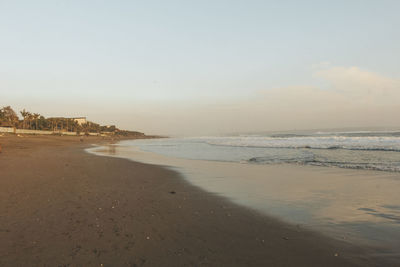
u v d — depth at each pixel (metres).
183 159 19.72
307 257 3.72
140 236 4.53
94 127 171.62
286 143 35.34
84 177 10.62
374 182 9.12
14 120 94.88
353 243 4.17
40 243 4.19
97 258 3.71
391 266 3.41
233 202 6.92
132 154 25.77
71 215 5.62
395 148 21.97
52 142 50.94
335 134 65.75
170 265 3.51
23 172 11.35
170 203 6.80
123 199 7.12
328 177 10.34
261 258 3.70
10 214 5.62
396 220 5.23
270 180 10.08
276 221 5.34
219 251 3.95
